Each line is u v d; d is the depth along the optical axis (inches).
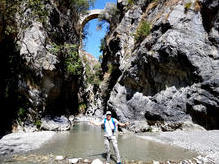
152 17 1017.5
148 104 742.5
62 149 397.4
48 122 716.7
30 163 296.4
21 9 630.5
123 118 775.1
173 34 705.6
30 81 658.8
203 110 588.7
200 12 741.3
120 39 1215.6
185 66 666.8
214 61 638.5
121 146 445.1
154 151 392.5
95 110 1566.2
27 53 664.4
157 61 720.3
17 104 617.0
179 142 476.1
